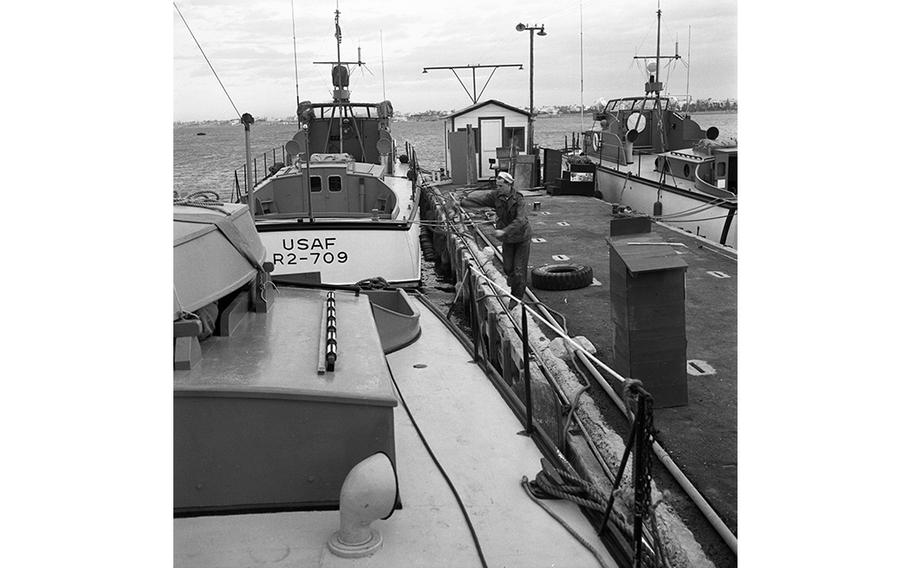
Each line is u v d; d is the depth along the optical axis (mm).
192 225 4320
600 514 3596
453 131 23641
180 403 3285
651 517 3066
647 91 21438
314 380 3475
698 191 15570
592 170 20859
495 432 4523
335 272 10438
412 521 3475
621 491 3389
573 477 3789
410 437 4441
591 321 9031
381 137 15398
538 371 6320
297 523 3312
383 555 3176
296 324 4406
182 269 3904
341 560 3100
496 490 3828
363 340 4133
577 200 20031
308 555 3113
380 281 7176
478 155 24047
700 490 4867
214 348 3900
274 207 12500
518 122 23953
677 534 4121
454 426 4609
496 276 11031
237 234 4590
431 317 7109
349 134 17734
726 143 16109
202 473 3330
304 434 3359
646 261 6016
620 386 6219
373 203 12609
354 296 5305
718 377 6949
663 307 6109
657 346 6148
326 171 12469
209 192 5617
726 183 15352
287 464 3365
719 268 11539
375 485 3102
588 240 14531
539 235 15180
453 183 23484
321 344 3998
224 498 3350
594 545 3389
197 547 3131
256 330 4254
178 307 3658
